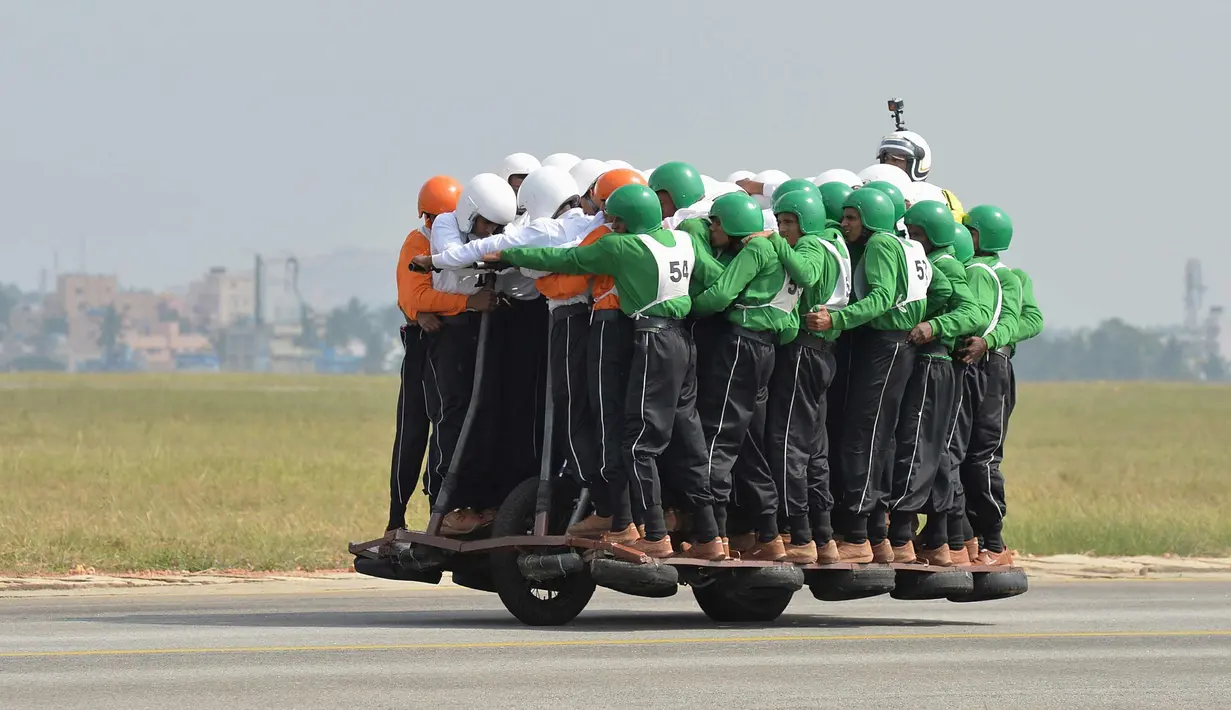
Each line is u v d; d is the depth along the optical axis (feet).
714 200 115.14
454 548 115.75
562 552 112.78
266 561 165.78
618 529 111.34
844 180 125.08
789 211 115.55
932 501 124.98
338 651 102.47
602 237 110.52
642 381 110.22
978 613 137.08
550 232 112.88
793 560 118.21
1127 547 199.00
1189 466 342.64
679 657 102.37
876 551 122.72
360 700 85.20
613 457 111.45
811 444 118.01
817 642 111.75
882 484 121.39
